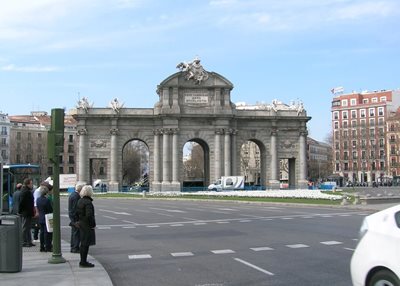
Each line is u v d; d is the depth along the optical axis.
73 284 13.69
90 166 92.75
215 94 93.56
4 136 161.25
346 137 177.50
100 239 25.36
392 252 9.69
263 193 72.25
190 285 14.12
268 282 14.16
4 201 46.25
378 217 10.42
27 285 13.54
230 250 20.39
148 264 17.72
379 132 171.00
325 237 23.83
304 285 13.65
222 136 93.50
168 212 44.31
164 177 92.00
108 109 92.81
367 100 179.25
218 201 64.69
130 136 93.75
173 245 22.44
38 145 168.50
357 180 173.12
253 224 31.45
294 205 54.22
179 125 92.81
